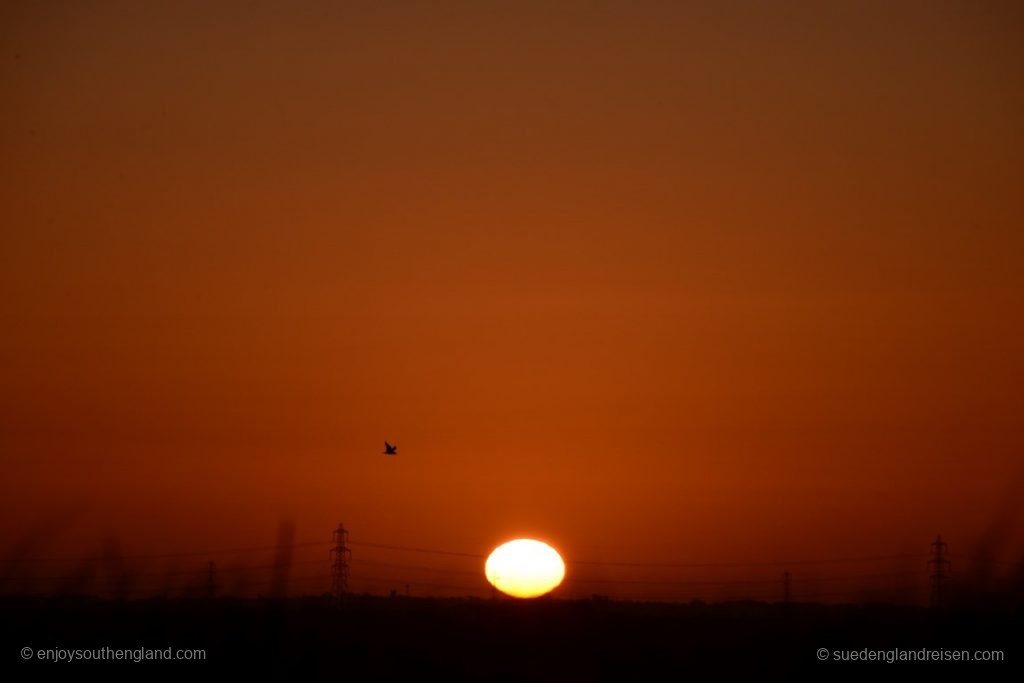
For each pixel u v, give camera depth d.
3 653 49.06
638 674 76.38
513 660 84.50
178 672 49.50
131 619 53.75
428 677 71.44
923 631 46.75
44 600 54.06
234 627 52.84
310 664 52.66
